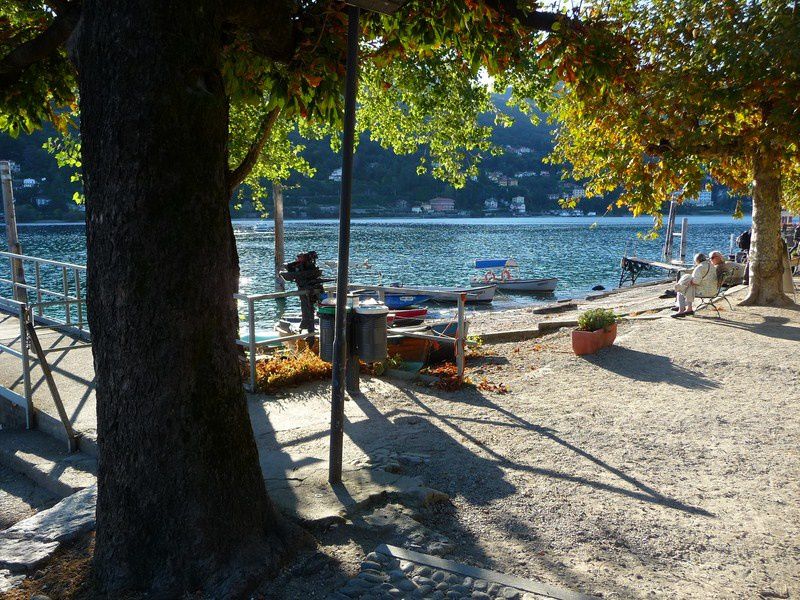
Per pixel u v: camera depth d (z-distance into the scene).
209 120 3.54
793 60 10.52
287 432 6.63
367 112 14.48
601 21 6.61
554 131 16.27
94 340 3.71
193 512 3.66
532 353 11.67
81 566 3.92
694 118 11.75
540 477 5.58
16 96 6.41
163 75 3.35
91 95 3.42
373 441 6.41
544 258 57.66
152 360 3.57
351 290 11.33
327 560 3.92
